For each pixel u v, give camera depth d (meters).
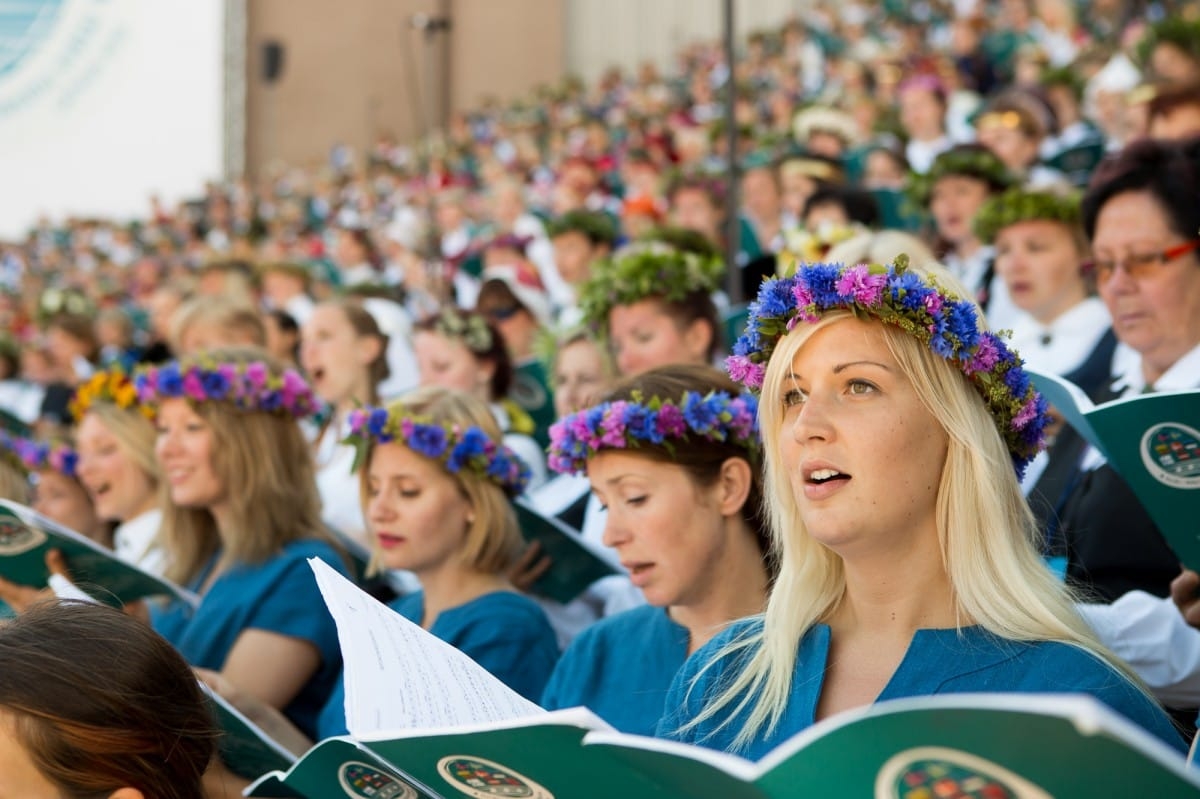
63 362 13.82
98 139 38.88
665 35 40.22
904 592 3.02
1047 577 3.03
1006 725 1.96
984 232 7.18
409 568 5.53
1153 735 2.81
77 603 3.08
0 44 38.31
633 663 4.63
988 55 21.38
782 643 3.12
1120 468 4.00
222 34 39.59
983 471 2.97
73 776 2.83
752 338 3.21
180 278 20.23
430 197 16.47
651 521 4.45
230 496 6.11
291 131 40.72
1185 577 4.34
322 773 3.19
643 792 2.49
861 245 6.10
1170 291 5.13
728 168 9.08
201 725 3.06
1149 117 7.56
